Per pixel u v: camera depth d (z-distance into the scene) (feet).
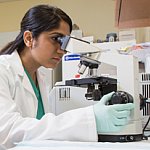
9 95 3.40
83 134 2.58
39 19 3.80
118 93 2.81
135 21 4.39
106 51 3.52
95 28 10.93
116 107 2.66
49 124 2.65
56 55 3.84
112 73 3.78
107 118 2.62
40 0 11.93
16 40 4.23
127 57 3.28
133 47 5.87
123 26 4.53
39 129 2.63
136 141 2.85
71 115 2.73
